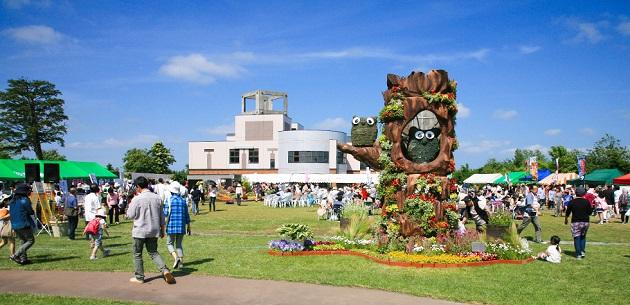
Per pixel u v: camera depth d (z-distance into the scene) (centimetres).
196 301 783
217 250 1312
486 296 830
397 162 1340
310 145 6825
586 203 1239
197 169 7488
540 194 3441
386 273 1020
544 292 864
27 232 1084
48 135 7069
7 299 768
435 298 816
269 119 7312
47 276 964
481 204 1612
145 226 892
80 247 1366
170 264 1100
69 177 3891
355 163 7494
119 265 1077
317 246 1301
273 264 1111
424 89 1334
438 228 1273
